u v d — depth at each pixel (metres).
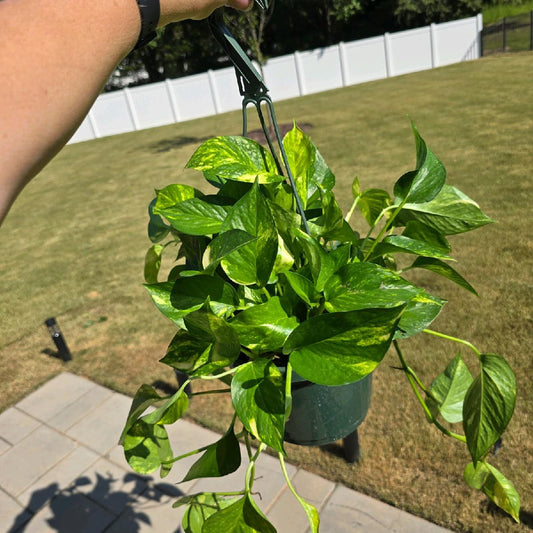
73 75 0.46
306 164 0.93
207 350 0.75
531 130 6.90
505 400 0.75
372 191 1.01
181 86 16.45
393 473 2.22
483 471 0.94
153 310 4.11
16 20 0.45
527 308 3.07
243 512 0.68
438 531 1.94
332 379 0.61
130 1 0.50
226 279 0.94
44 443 2.80
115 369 3.37
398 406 2.55
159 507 2.27
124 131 17.09
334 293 0.72
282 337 0.71
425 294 0.83
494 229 4.18
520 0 21.39
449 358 2.78
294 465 2.37
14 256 6.21
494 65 13.33
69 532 2.23
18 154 0.44
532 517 1.90
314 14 21.91
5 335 4.12
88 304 4.43
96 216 7.34
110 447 2.69
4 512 2.39
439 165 0.86
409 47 15.81
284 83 16.50
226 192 0.92
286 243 0.84
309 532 2.03
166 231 1.04
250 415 0.64
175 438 2.65
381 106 11.02
